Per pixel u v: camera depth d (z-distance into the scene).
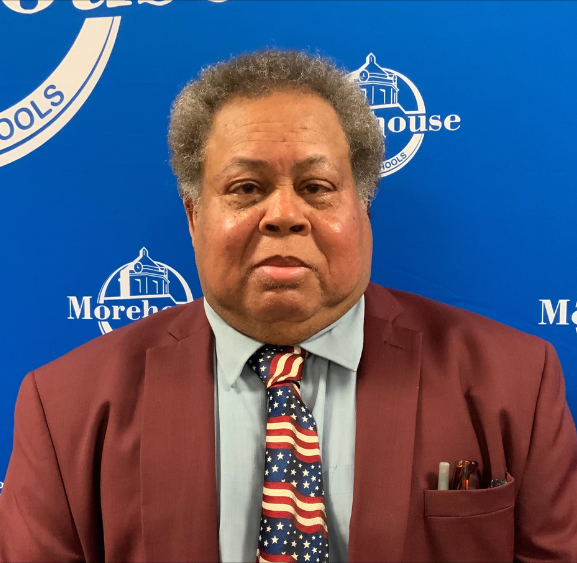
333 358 0.68
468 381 0.71
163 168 0.94
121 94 0.94
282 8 0.91
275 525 0.60
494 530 0.63
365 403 0.67
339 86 0.66
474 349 0.72
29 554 0.69
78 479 0.70
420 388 0.69
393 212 0.93
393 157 0.92
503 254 0.92
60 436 0.72
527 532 0.69
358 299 0.71
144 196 0.95
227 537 0.64
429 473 0.65
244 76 0.64
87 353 0.77
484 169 0.91
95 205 0.95
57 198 0.95
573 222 0.91
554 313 0.92
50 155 0.94
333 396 0.69
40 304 0.96
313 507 0.61
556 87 0.89
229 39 0.92
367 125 0.68
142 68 0.93
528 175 0.91
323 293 0.64
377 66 0.91
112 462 0.69
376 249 0.94
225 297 0.65
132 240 0.96
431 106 0.91
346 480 0.66
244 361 0.68
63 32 0.93
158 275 0.96
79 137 0.94
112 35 0.93
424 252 0.93
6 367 0.97
